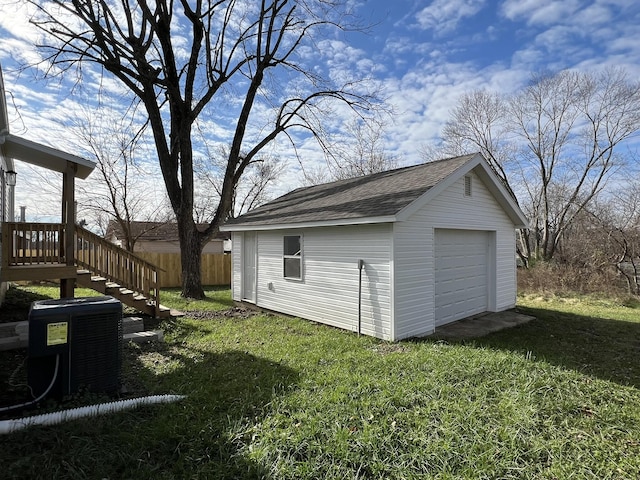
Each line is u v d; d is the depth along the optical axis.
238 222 10.88
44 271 6.93
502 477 2.63
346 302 7.52
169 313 8.62
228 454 2.83
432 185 6.98
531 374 4.64
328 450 2.84
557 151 21.78
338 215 7.43
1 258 7.11
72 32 10.38
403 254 6.75
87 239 7.78
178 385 4.26
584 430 3.31
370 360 5.23
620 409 3.75
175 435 3.07
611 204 19.22
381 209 6.77
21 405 3.40
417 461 2.79
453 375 4.51
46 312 3.54
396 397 3.82
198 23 11.29
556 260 17.31
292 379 4.42
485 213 9.15
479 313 9.34
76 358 3.66
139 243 25.56
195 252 11.95
